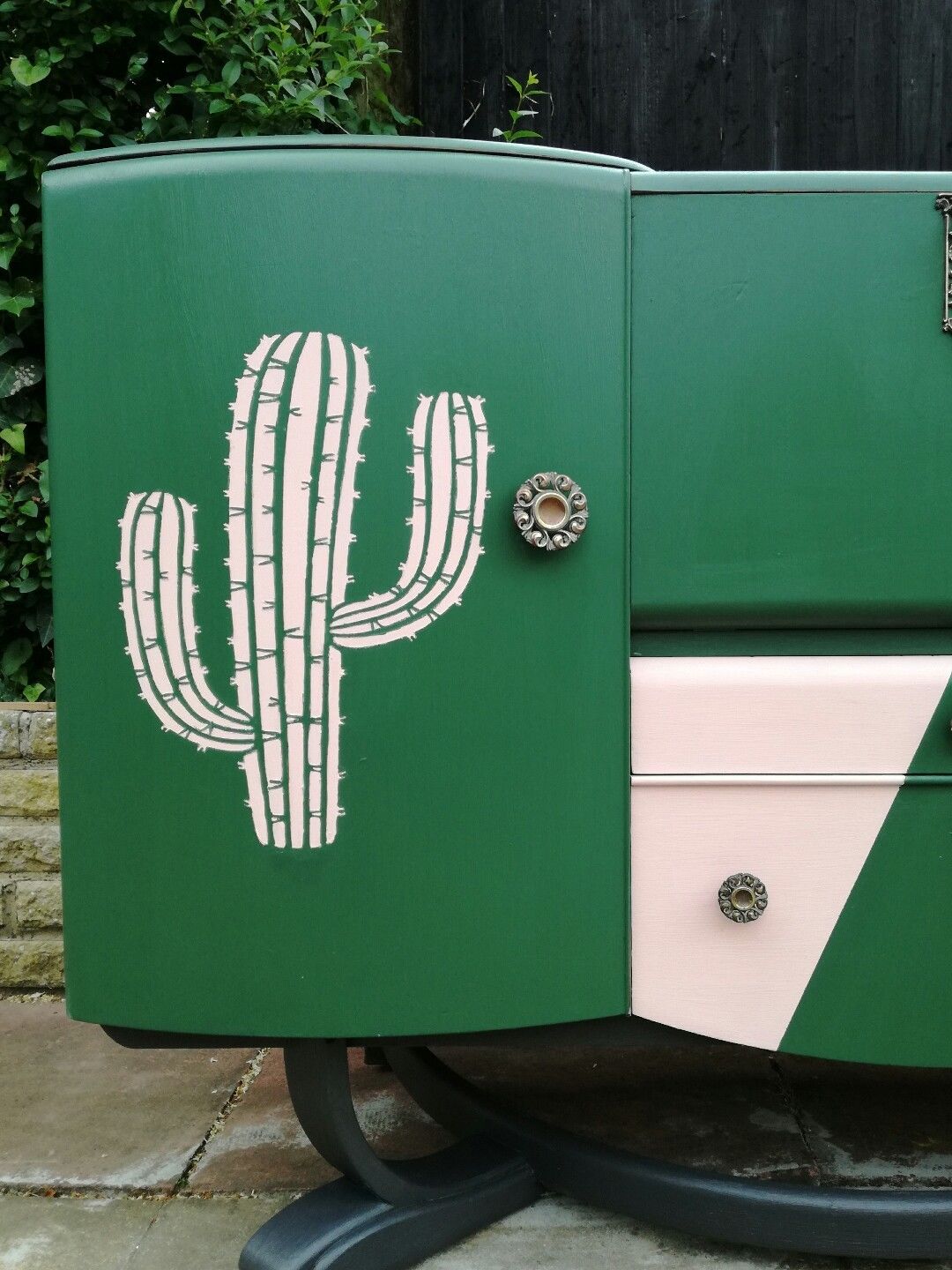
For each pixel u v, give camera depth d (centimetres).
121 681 128
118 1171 172
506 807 129
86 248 125
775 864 132
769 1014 133
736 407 128
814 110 300
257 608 126
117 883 129
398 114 281
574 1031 137
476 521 126
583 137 302
